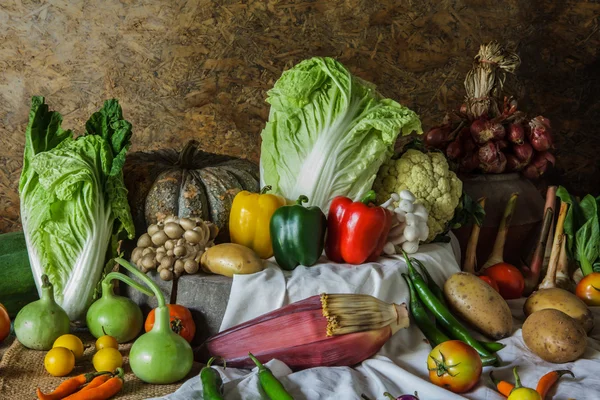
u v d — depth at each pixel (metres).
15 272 1.29
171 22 1.55
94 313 1.20
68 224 1.22
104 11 1.53
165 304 1.12
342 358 1.12
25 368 1.13
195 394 1.03
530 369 1.12
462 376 1.06
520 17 1.70
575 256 1.50
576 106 1.74
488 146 1.46
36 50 1.52
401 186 1.32
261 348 1.12
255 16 1.58
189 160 1.35
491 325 1.20
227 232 1.31
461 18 1.67
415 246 1.27
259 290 1.16
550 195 1.47
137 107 1.57
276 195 1.27
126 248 1.31
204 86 1.59
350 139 1.27
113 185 1.24
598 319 1.30
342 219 1.23
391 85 1.67
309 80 1.28
